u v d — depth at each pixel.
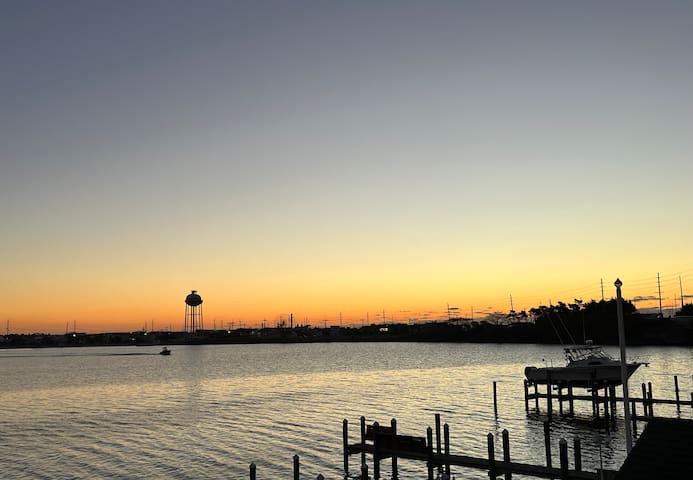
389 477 42.66
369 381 120.00
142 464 48.69
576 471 32.88
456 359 198.50
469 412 70.44
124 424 69.69
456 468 44.31
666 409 67.94
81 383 134.12
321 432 60.06
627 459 21.73
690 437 21.58
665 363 136.62
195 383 126.25
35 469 48.16
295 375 143.25
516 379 113.75
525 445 50.94
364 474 34.28
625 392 29.52
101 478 44.75
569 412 65.88
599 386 61.47
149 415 76.75
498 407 73.38
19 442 59.75
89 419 74.94
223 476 44.12
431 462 38.09
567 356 64.12
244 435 59.62
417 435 56.78
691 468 20.42
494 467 35.34
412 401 83.19
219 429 63.84
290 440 56.28
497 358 196.00
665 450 21.45
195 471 45.84
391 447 40.34
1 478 45.75
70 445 57.56
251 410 78.56
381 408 76.94
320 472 44.38
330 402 84.88
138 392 109.25
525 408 69.62
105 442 58.50
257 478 43.22
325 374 144.00
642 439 22.25
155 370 178.50
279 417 71.19
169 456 51.19
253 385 117.62
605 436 53.97
